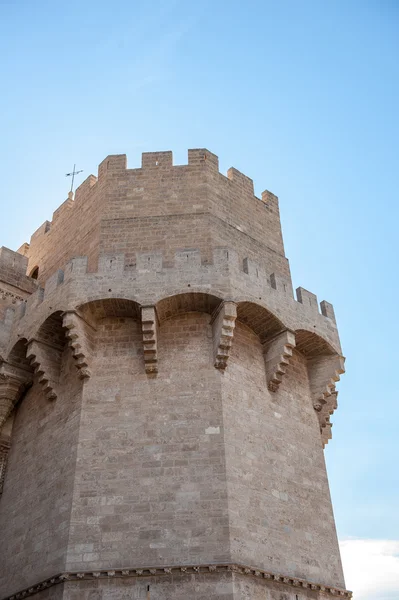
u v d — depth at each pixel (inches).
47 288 943.7
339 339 1002.1
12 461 943.7
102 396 834.2
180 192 1061.8
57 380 911.0
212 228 1011.9
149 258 898.1
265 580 719.1
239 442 801.6
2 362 972.6
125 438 795.4
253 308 895.1
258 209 1151.0
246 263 931.3
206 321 890.1
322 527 839.1
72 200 1238.9
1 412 978.1
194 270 882.1
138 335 885.8
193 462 767.7
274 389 903.1
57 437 852.0
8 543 845.8
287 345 904.9
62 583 697.0
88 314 884.0
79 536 726.5
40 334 920.9
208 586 679.7
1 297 1114.1
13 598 774.5
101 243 1005.8
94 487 761.0
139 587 685.9
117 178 1090.1
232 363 868.6
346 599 804.0
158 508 738.2
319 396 966.4
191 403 815.1
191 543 710.5
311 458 896.3
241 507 747.4
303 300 979.9
